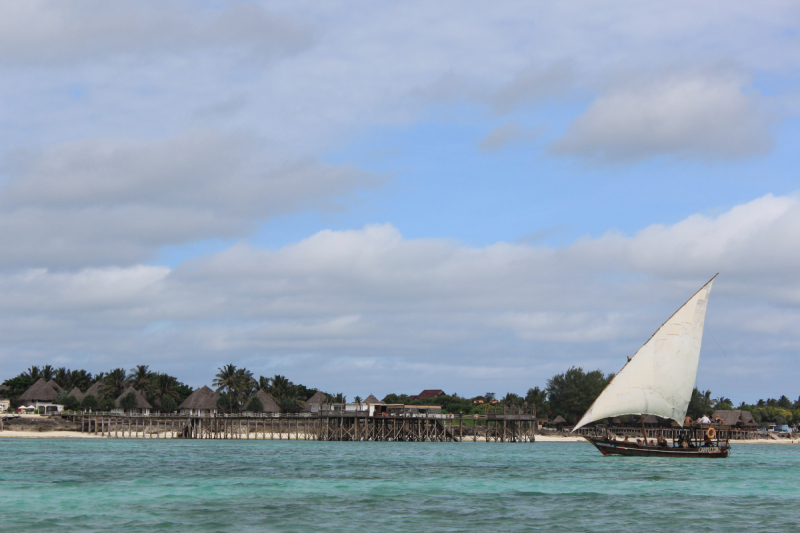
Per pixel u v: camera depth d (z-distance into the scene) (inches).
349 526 1386.6
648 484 2127.2
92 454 3284.9
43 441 4680.1
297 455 3380.9
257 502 1676.9
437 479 2207.2
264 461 2930.6
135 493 1802.4
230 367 6939.0
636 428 6038.4
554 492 1914.4
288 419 5590.6
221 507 1593.3
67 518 1433.3
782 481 2237.9
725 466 2844.5
